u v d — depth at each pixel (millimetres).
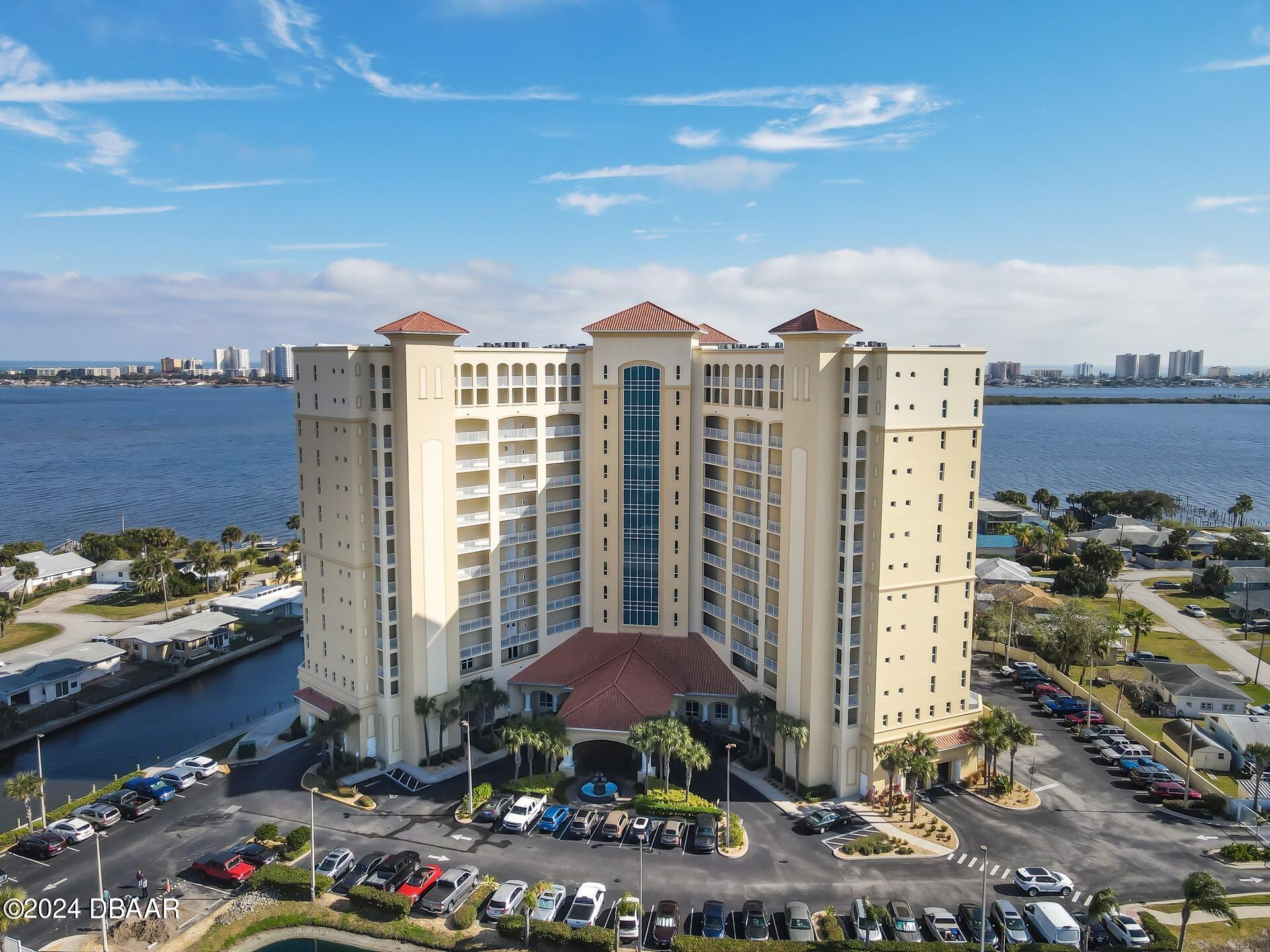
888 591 69000
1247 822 66875
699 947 51094
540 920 53750
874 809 68875
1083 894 57406
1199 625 124875
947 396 70000
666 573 85875
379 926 54312
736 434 80188
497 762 77438
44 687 94625
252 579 152875
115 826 66750
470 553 80375
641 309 86125
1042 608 118250
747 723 78000
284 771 76375
